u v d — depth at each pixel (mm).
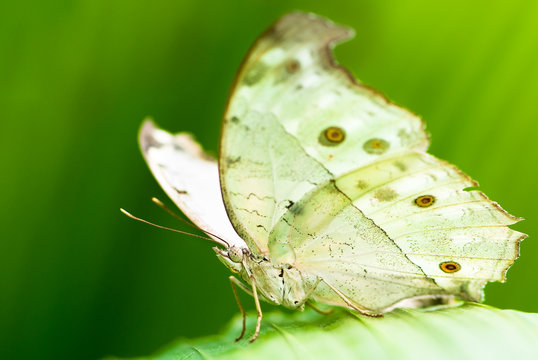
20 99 321
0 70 320
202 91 331
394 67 332
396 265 298
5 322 318
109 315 323
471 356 275
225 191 291
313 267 300
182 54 329
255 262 300
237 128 286
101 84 326
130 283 324
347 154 289
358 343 280
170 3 326
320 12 332
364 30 332
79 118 324
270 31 280
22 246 320
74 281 322
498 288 321
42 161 322
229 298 327
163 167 309
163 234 326
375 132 287
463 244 294
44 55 322
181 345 291
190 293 326
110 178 325
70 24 323
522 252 322
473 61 327
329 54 283
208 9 329
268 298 303
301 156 289
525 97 324
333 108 286
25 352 319
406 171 290
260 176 291
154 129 315
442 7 328
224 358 282
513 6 324
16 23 319
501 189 325
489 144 326
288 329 288
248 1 330
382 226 295
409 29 331
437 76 330
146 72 328
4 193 319
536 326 280
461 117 328
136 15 325
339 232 297
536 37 323
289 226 297
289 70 283
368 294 301
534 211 323
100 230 324
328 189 292
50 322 320
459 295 298
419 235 295
